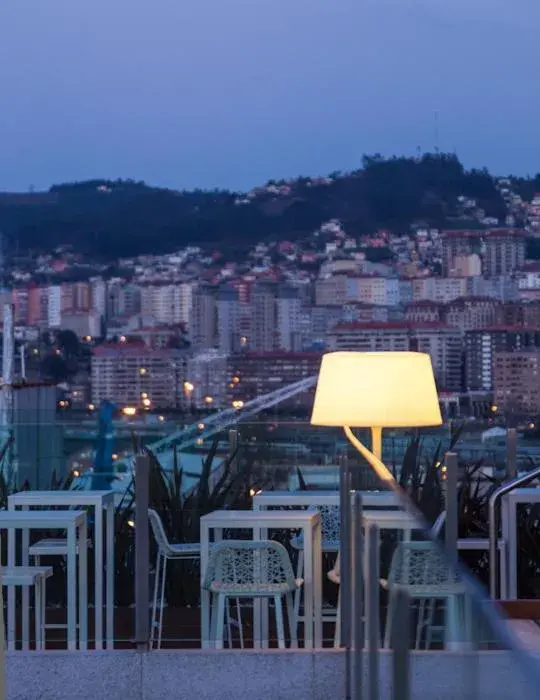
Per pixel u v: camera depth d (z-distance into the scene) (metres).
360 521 3.57
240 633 6.66
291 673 5.71
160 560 7.22
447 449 7.96
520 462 8.09
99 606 6.80
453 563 2.70
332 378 6.84
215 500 7.47
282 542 7.69
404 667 2.70
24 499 7.00
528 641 2.57
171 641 5.97
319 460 7.62
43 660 5.76
